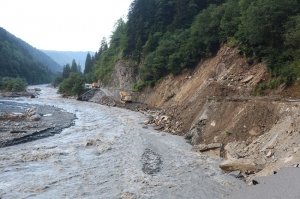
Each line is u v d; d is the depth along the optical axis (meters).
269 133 15.61
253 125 17.50
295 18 21.67
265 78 24.30
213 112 22.27
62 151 18.31
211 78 32.41
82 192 11.76
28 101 60.41
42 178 13.33
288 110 16.06
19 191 11.73
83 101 64.88
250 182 11.96
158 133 25.22
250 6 26.16
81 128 27.31
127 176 13.84
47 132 24.48
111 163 15.97
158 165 15.73
